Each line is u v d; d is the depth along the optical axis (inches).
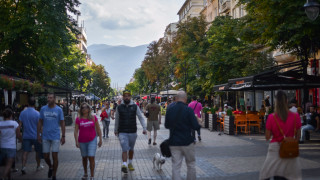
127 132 317.4
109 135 743.1
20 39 824.9
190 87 1462.8
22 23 764.6
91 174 285.6
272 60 959.6
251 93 1369.3
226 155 415.2
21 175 309.4
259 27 539.5
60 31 765.3
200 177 296.0
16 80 512.7
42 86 594.9
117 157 416.5
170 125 238.8
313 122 510.6
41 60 871.1
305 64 623.2
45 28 738.2
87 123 287.1
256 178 285.7
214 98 1688.0
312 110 518.3
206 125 862.5
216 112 829.8
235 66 1014.4
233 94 1413.6
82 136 286.4
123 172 309.4
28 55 850.1
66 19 776.3
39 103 717.3
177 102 242.4
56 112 291.0
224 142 548.7
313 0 376.8
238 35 618.8
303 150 438.6
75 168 345.1
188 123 237.6
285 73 617.3
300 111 563.5
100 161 386.9
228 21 1029.2
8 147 282.8
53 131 288.5
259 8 509.7
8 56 828.0
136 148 498.0
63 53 844.6
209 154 426.3
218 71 1048.8
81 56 1423.5
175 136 235.9
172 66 1924.2
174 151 236.5
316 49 629.6
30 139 316.5
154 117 539.2
